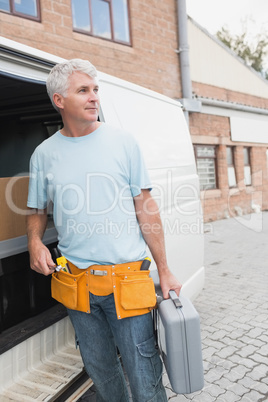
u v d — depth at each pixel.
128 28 8.73
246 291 4.71
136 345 1.73
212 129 11.45
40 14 6.97
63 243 1.83
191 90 10.21
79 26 7.70
